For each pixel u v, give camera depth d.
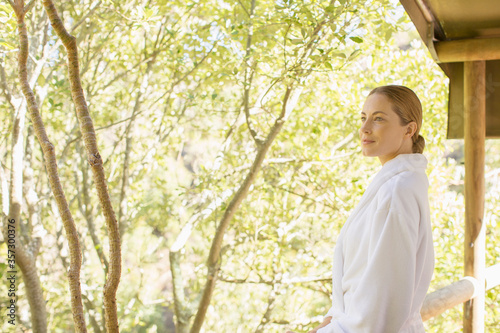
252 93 5.65
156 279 6.53
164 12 4.38
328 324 1.22
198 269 6.19
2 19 2.95
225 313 6.52
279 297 6.74
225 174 5.60
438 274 5.59
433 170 5.44
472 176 2.75
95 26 4.80
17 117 3.54
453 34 2.54
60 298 5.86
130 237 6.40
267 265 5.91
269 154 5.97
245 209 5.76
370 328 1.09
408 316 1.12
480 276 2.73
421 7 2.30
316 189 5.80
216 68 4.66
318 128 5.43
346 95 5.28
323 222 6.38
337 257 1.33
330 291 6.29
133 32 4.67
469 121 2.75
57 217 5.51
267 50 4.03
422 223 1.19
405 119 1.27
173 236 6.57
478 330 2.70
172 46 5.11
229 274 5.97
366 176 5.62
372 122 1.28
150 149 5.73
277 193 6.05
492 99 2.77
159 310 6.53
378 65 5.50
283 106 4.00
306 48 3.34
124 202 5.58
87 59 4.98
